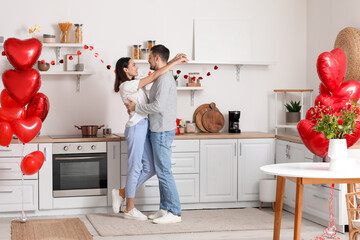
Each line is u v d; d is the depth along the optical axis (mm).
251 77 6691
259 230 5113
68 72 6066
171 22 6457
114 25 6332
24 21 6125
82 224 5188
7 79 4801
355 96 4672
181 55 5332
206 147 6031
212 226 5238
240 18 6629
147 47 6383
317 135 4391
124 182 5863
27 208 5664
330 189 5027
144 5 6391
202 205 6102
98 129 6320
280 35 6734
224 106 6637
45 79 6211
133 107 5340
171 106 5316
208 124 6477
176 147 5961
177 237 4852
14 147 5605
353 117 3854
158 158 5336
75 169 5754
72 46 6102
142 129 5375
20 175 5633
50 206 5715
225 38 6582
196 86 6371
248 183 6148
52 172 5699
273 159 6191
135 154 5395
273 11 6707
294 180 3748
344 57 4707
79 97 6285
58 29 6199
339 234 4910
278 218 4113
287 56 6762
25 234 4750
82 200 5785
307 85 6785
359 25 5703
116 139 5828
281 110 6746
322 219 5262
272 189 5980
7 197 5625
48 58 6176
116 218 5566
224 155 6074
